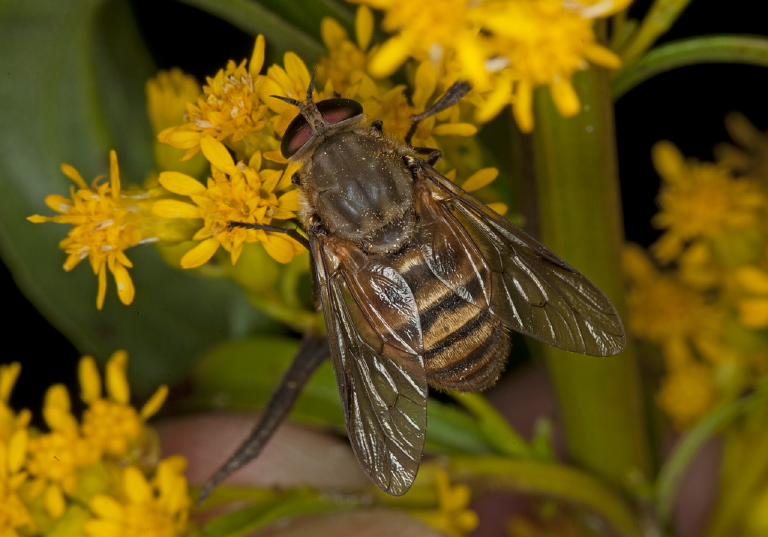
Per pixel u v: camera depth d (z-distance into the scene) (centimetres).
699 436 12
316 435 14
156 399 12
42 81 13
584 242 11
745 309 12
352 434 11
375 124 11
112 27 13
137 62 13
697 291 13
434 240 11
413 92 11
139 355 13
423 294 11
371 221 11
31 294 13
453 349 11
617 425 12
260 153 11
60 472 11
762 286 12
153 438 12
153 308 13
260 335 13
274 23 11
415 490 12
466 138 11
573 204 11
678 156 13
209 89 11
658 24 11
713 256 13
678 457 12
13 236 13
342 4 12
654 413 13
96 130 13
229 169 11
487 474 12
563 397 12
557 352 12
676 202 13
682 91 14
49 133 13
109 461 12
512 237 11
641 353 13
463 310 11
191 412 13
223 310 13
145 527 11
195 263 11
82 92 13
